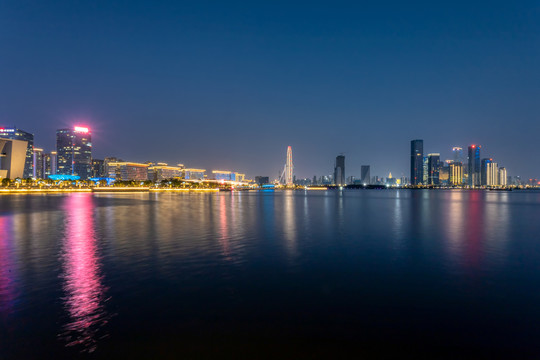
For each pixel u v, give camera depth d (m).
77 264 20.55
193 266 20.08
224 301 14.07
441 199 141.25
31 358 9.65
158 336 10.93
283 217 54.22
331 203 103.69
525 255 23.44
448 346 10.37
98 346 10.30
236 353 9.94
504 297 14.61
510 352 10.02
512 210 72.38
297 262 21.19
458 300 14.24
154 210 70.31
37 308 13.23
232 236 32.47
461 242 29.08
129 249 25.53
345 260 21.69
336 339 10.79
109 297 14.52
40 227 39.94
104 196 169.38
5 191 190.38
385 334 11.12
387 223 45.00
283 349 10.17
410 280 17.17
